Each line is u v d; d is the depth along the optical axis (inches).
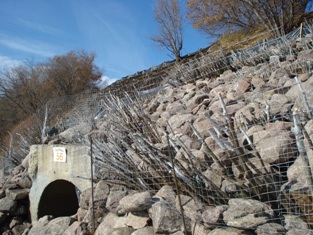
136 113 277.0
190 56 735.7
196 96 307.0
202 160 185.5
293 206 139.7
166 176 190.5
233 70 367.6
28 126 612.1
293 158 162.6
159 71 670.5
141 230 170.1
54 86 1205.1
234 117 223.0
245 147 178.7
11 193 331.3
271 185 153.2
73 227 218.4
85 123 366.0
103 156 230.2
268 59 331.9
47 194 323.3
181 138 223.1
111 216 201.2
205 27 719.7
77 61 1249.4
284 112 204.5
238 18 652.1
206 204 165.3
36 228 254.7
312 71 246.8
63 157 294.5
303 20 543.8
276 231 126.7
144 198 179.6
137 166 208.4
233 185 162.4
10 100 1178.6
